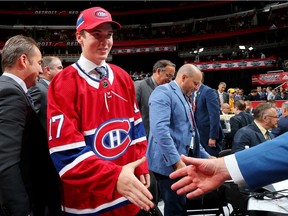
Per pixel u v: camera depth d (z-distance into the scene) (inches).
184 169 39.8
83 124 56.2
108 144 58.6
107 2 1339.8
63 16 1298.0
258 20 1088.2
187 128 99.7
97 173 48.7
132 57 1154.7
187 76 100.0
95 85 58.2
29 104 64.7
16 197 58.6
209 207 108.7
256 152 35.8
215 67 872.9
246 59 850.1
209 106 162.9
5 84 61.6
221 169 37.0
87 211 58.1
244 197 82.3
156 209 69.7
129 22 1366.9
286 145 34.8
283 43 957.8
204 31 1141.7
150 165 101.7
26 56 68.3
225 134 237.0
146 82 148.5
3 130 58.3
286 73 741.3
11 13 1228.5
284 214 70.6
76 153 51.1
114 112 59.9
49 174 65.7
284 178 34.8
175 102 98.2
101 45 57.8
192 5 1231.5
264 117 124.9
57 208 65.2
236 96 452.8
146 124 144.5
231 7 1232.2
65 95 54.5
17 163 59.1
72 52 1141.7
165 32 1212.5
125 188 46.6
